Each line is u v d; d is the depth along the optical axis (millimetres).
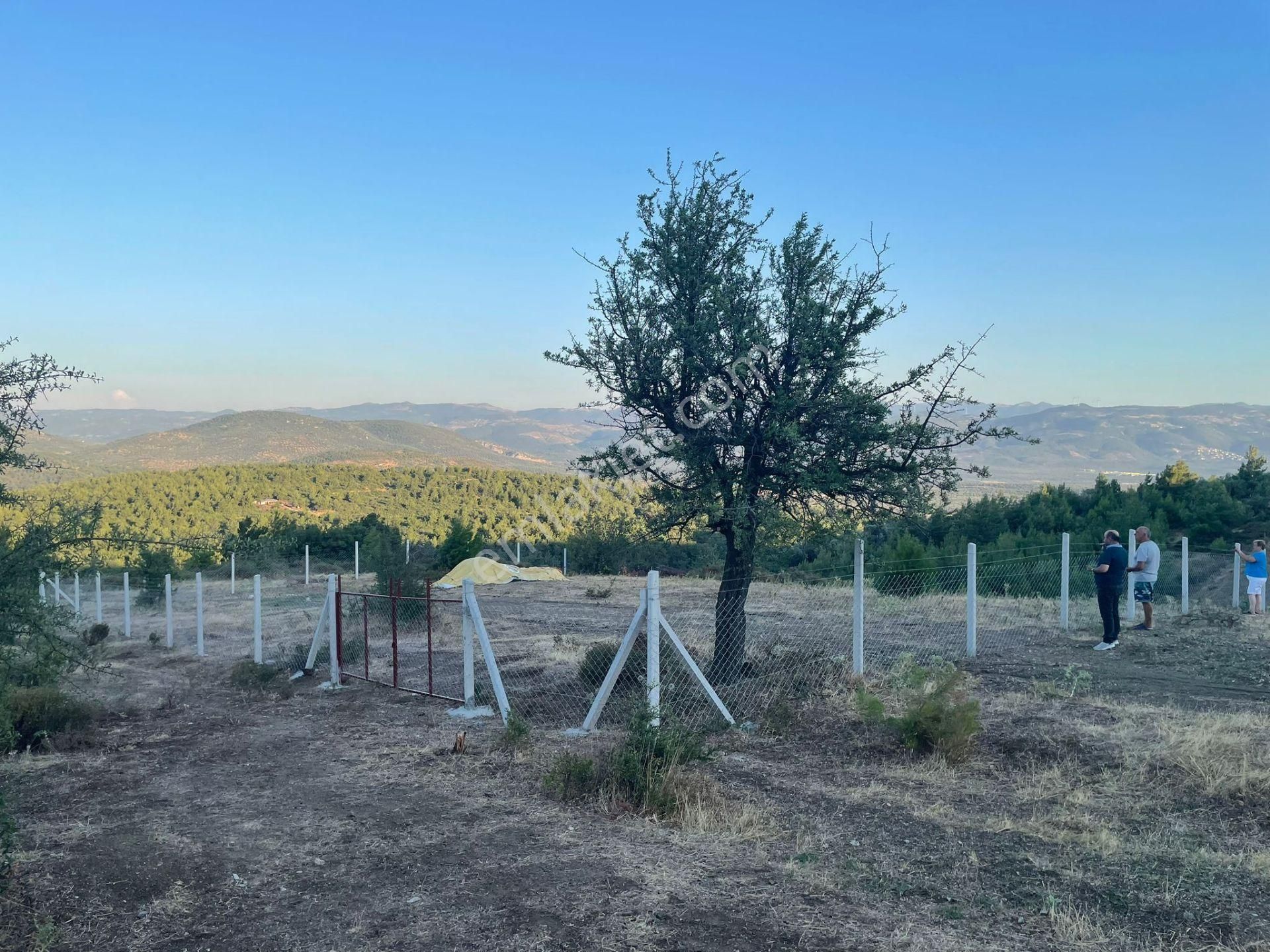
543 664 13469
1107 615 12773
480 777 7449
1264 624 14625
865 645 13164
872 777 7191
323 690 12758
